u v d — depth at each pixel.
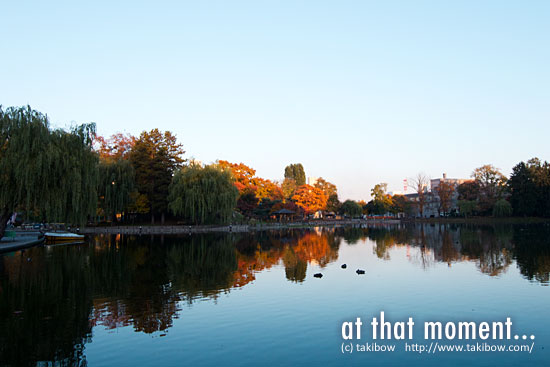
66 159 31.66
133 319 14.20
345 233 63.69
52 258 30.39
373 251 35.34
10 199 30.23
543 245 38.19
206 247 39.62
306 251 35.72
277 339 12.18
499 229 69.19
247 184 93.38
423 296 17.52
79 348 11.49
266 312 15.03
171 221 73.94
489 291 18.34
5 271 24.33
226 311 15.17
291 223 96.69
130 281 21.19
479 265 26.03
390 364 10.40
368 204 138.75
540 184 99.25
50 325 13.58
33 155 30.00
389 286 19.67
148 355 10.95
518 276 21.89
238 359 10.68
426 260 28.84
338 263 27.75
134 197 64.75
